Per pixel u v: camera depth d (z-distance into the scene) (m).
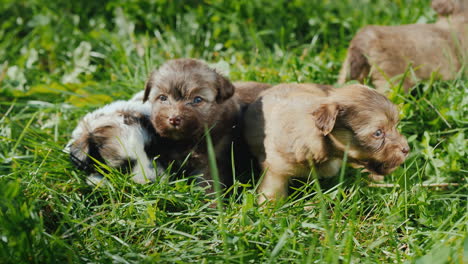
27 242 1.01
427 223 1.09
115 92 1.33
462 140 1.19
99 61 1.45
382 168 1.12
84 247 1.04
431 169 1.18
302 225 1.07
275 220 1.08
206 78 1.17
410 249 1.06
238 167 1.21
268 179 1.16
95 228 1.06
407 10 1.52
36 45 1.49
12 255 1.01
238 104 1.23
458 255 1.00
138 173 1.14
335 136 1.12
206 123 1.17
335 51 1.44
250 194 1.10
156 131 1.16
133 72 1.39
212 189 1.18
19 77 1.40
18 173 1.15
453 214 1.08
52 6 1.56
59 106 1.30
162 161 1.17
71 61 1.44
